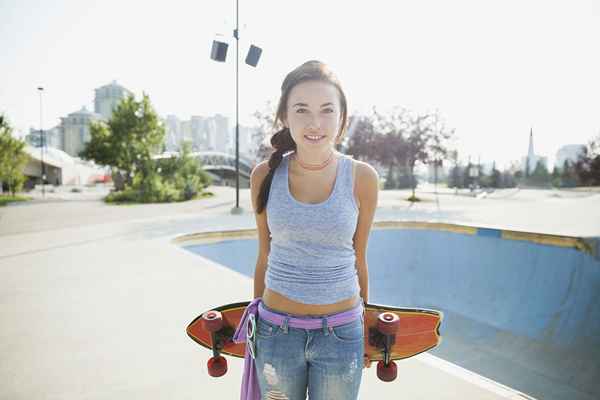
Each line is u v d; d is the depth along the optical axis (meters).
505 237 7.49
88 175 63.88
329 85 1.31
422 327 1.80
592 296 5.85
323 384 1.30
